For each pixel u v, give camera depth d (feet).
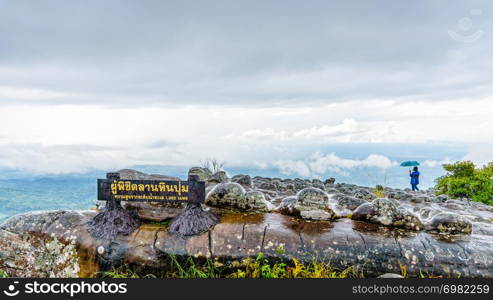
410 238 16.29
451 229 17.15
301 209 18.62
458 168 51.19
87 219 17.56
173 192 16.66
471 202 41.01
